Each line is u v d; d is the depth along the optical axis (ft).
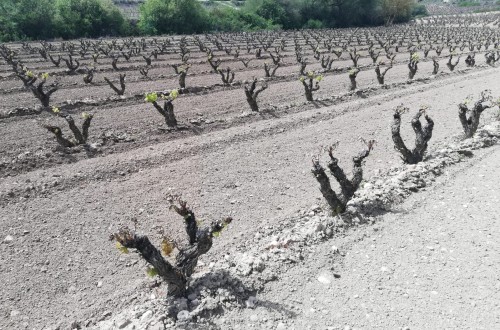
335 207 37.27
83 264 34.60
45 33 253.85
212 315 26.25
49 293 31.32
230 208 43.60
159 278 32.37
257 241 36.78
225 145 60.95
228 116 78.43
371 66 144.66
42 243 37.11
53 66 135.54
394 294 28.48
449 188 43.78
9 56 137.59
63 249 36.42
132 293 31.14
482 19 438.81
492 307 27.04
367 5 388.16
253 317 26.32
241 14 337.93
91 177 49.16
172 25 296.51
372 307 27.35
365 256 32.73
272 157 57.36
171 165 53.88
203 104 86.38
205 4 437.17
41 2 252.21
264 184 49.34
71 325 28.14
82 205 43.50
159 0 290.76
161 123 72.69
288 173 52.42
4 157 56.65
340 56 173.47
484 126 65.51
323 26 373.20
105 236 38.42
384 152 59.31
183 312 25.91
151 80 111.55
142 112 79.66
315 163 36.19
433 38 271.69
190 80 112.47
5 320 28.76
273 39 239.30
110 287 31.96
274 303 27.68
